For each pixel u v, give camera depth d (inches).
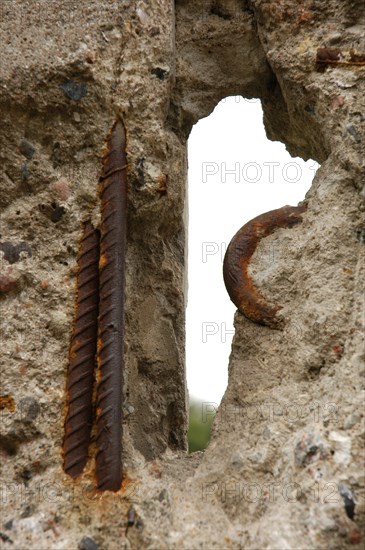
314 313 43.3
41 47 44.6
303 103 45.5
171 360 46.0
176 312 46.3
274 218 44.8
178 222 46.0
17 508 41.8
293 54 45.4
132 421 44.7
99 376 42.8
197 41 46.6
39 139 44.6
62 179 44.3
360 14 45.4
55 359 43.0
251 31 46.4
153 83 44.9
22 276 43.6
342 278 43.4
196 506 42.1
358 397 42.0
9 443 42.6
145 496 41.9
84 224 43.9
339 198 44.1
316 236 44.0
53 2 45.0
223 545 41.3
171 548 41.2
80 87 44.4
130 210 44.6
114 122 44.5
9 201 44.3
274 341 43.9
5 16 44.8
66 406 42.7
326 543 40.8
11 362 42.9
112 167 44.2
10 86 44.3
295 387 43.0
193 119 46.8
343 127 44.4
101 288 43.4
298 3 45.6
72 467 42.3
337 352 42.9
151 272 46.0
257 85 46.9
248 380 43.7
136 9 45.2
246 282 44.4
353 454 41.4
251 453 42.4
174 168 45.3
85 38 44.7
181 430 46.1
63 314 43.3
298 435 42.1
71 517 41.6
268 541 41.0
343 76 44.9
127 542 41.3
